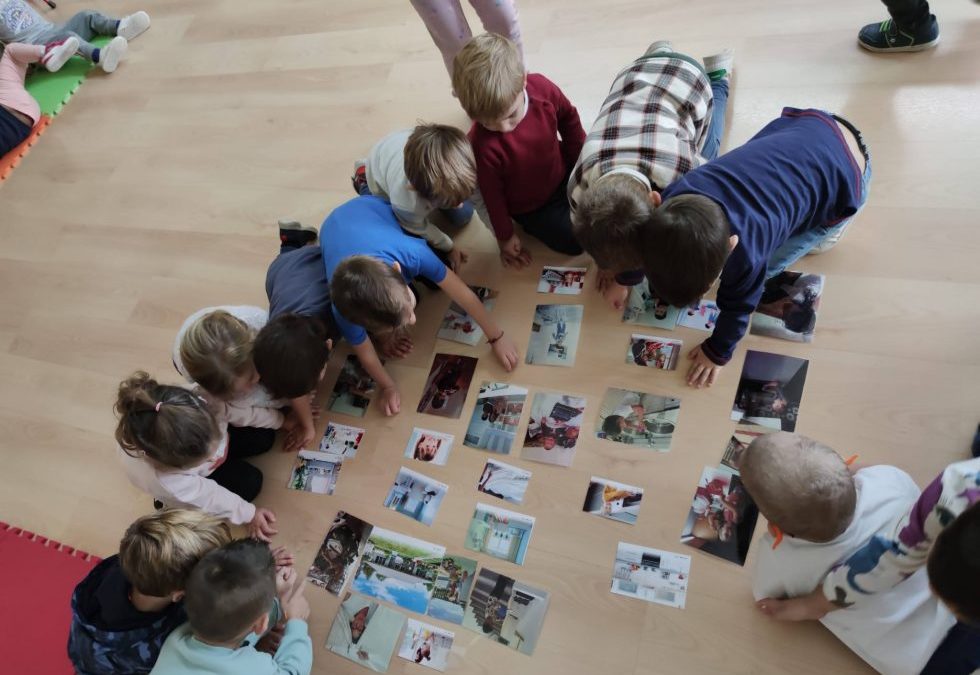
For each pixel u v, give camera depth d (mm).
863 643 1309
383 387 1929
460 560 1678
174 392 1512
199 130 2740
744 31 2133
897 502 1248
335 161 2438
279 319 1598
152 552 1377
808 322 1704
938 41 1910
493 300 1987
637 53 2215
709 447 1638
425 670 1575
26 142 2986
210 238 2443
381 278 1496
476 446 1806
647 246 1352
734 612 1468
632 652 1486
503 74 1566
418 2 1972
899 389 1580
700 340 1760
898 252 1720
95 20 3139
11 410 2287
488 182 1782
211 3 3121
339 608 1697
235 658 1397
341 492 1851
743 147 1557
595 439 1725
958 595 923
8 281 2617
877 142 1853
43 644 1802
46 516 2041
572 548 1620
